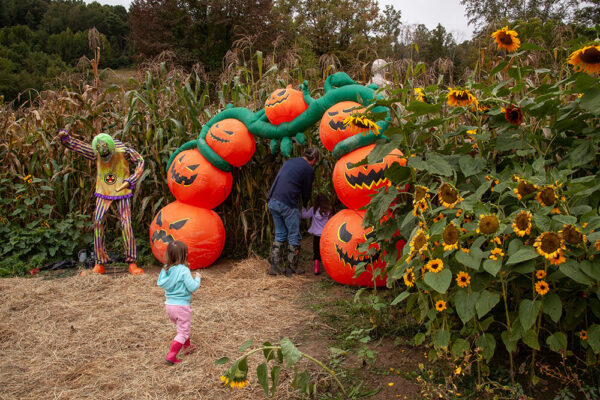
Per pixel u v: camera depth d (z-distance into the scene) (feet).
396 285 13.69
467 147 11.06
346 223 15.10
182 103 21.36
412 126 10.26
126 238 17.87
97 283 15.94
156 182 20.01
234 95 20.49
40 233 19.60
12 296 14.48
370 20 98.22
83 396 9.10
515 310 9.01
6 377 9.88
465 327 8.95
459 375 8.96
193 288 10.61
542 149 11.07
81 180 21.04
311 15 98.84
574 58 8.72
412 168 10.49
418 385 9.16
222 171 17.85
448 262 8.63
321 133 15.47
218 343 11.38
